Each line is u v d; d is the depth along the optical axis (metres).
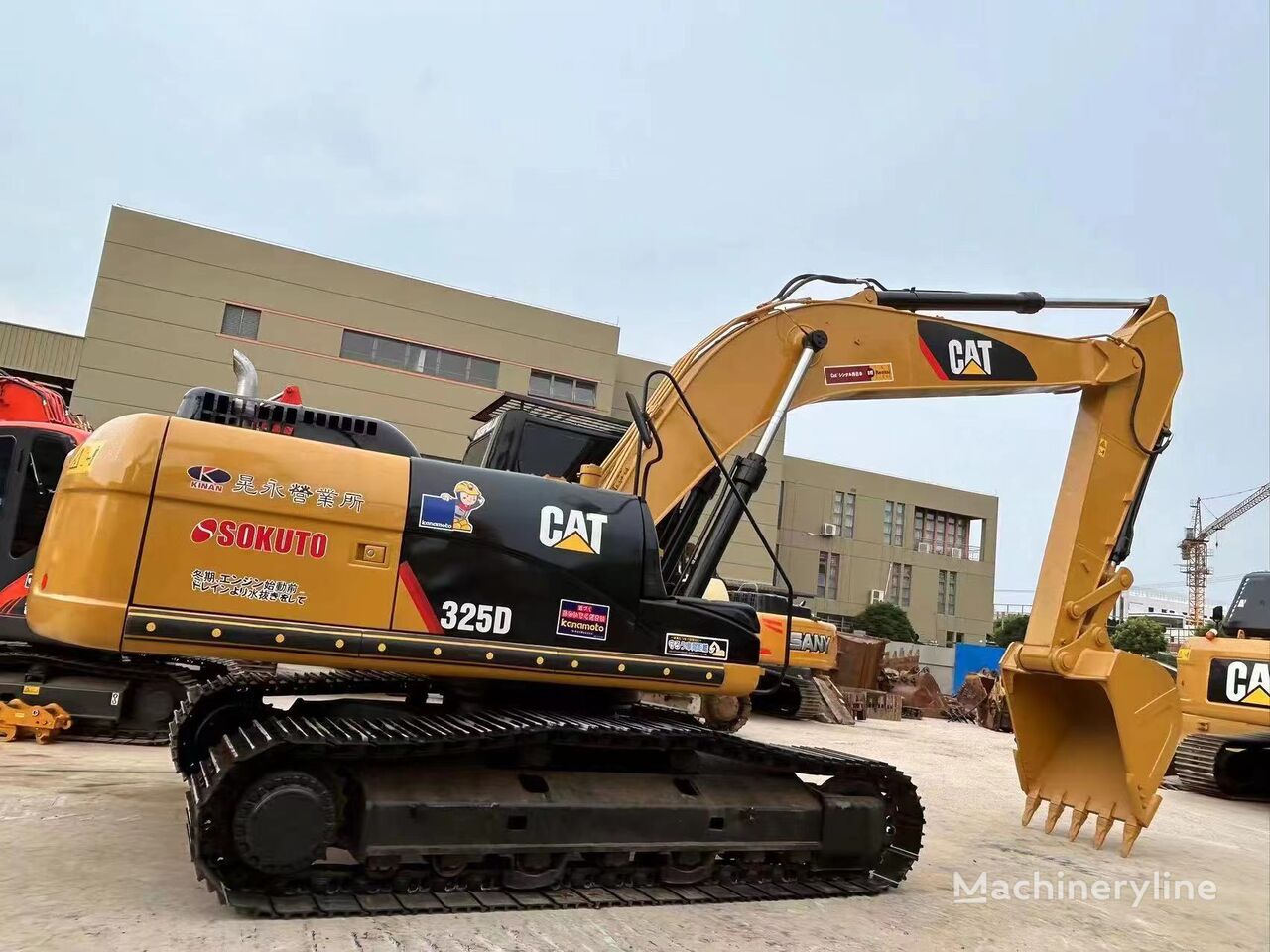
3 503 7.77
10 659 7.78
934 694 24.27
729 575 34.91
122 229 23.36
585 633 4.75
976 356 6.94
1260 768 12.72
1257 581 13.09
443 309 26.55
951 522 48.91
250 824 3.90
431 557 4.48
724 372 5.98
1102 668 7.22
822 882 5.38
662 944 4.07
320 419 5.46
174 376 23.47
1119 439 7.73
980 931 4.86
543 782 4.70
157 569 4.05
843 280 6.66
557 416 6.45
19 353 22.81
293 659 4.21
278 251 24.78
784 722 16.70
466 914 4.18
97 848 4.75
